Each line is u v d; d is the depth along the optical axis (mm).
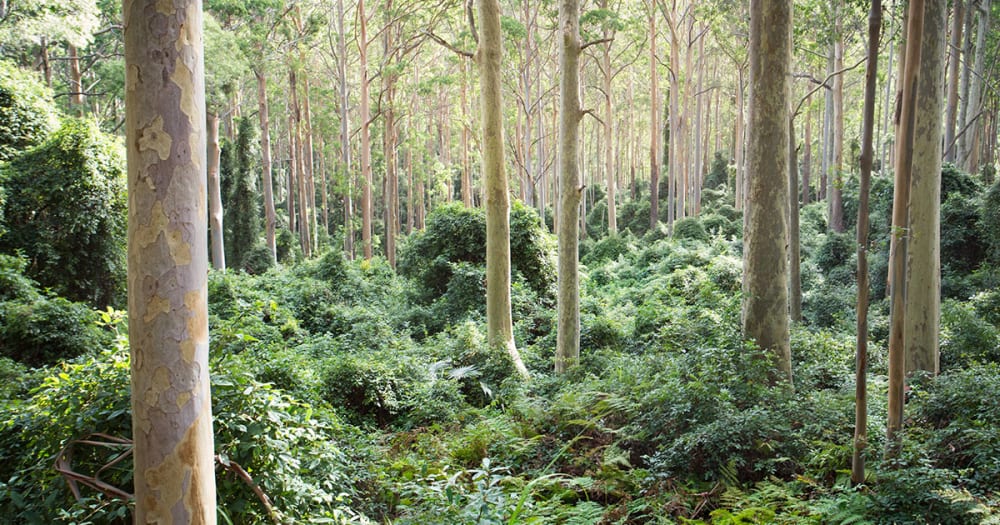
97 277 12703
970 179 18141
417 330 14375
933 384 7020
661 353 8594
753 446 5715
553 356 11984
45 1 18375
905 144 4633
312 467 4457
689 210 40469
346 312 14703
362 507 5207
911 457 4617
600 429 6793
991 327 9648
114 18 26594
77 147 12336
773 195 7871
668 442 6121
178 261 2662
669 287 16797
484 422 7531
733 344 7590
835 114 25359
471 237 16484
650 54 35250
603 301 17625
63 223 12055
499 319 11047
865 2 16906
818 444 5727
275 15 29312
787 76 7840
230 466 3711
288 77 35531
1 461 4211
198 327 2758
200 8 2754
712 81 45625
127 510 3660
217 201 22219
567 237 10469
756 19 7910
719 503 5188
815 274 18328
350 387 8648
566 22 10328
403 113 35781
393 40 32969
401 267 18500
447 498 4414
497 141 11008
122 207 13094
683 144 32469
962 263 15930
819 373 8672
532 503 5141
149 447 2674
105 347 9258
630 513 5156
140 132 2592
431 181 48438
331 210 47625
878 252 16625
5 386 6289
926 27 8305
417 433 7672
